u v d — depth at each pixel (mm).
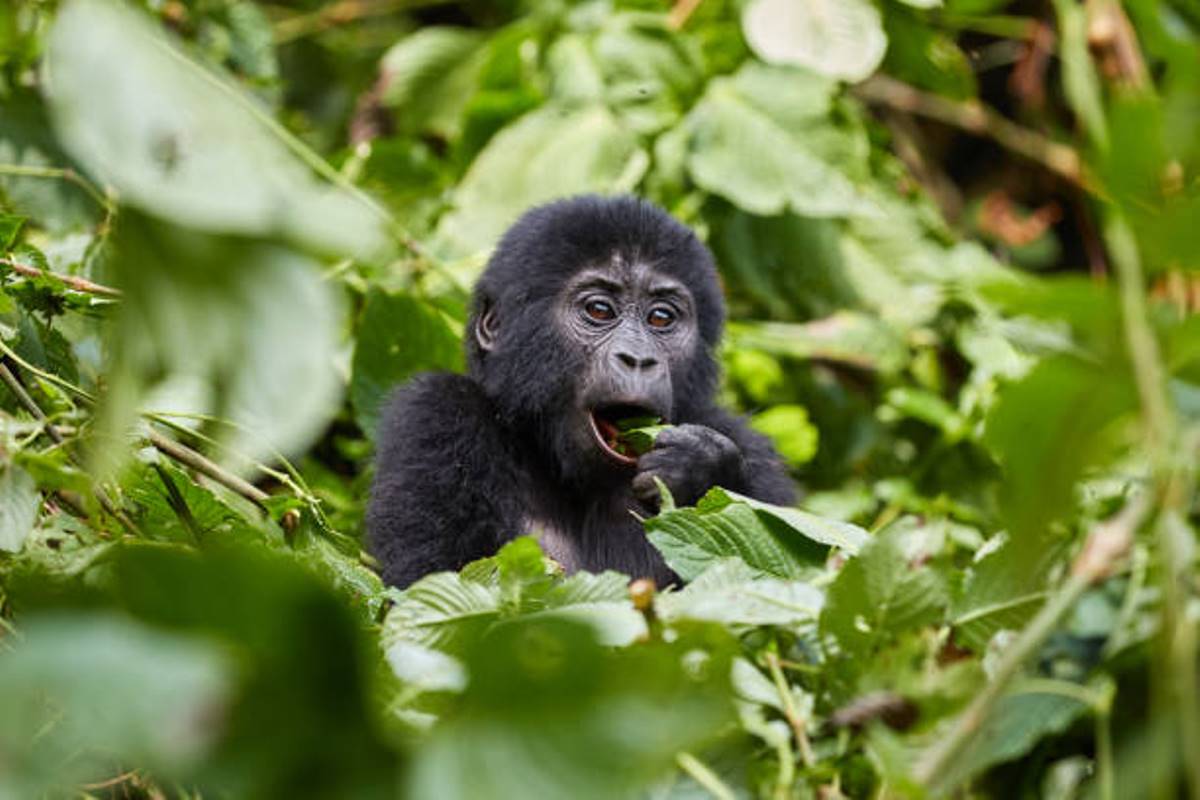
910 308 13977
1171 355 4949
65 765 4887
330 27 18297
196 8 14359
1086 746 5629
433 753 3594
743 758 5090
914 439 13555
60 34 3662
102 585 5488
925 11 14883
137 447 6871
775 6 13641
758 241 14203
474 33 16641
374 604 6992
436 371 10719
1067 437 4820
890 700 5172
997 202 17109
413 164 14531
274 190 3586
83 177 12320
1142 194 5109
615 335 10328
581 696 3631
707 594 5742
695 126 14180
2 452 6000
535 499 10523
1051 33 15938
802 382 13703
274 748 3604
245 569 3635
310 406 3529
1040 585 5734
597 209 10742
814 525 6707
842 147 14062
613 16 15086
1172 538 4660
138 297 3641
